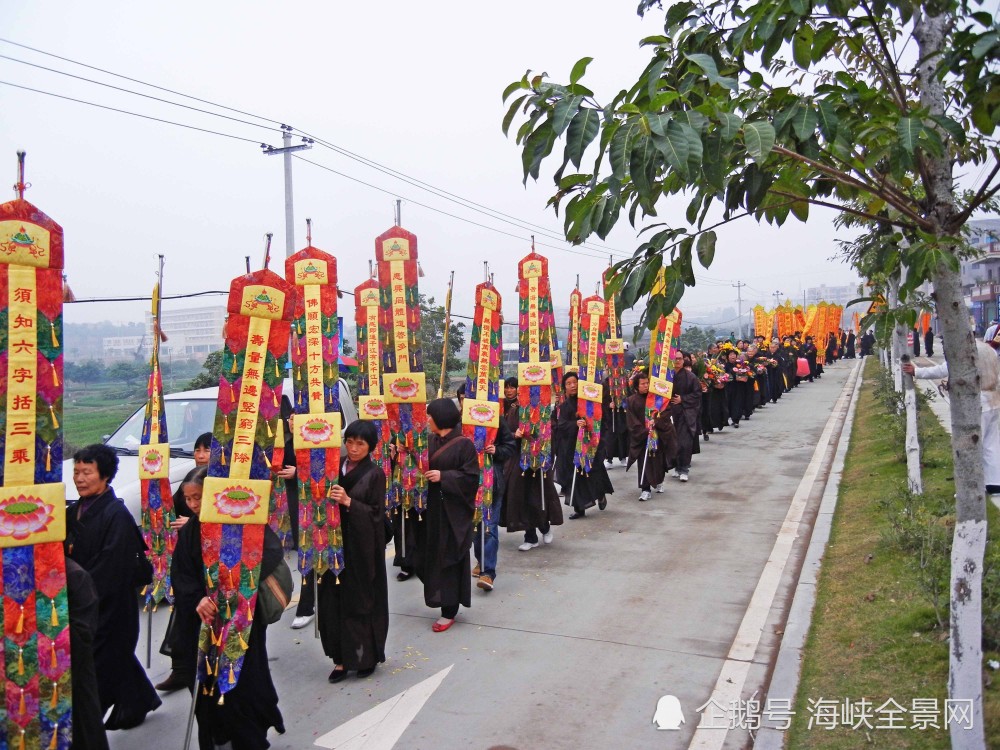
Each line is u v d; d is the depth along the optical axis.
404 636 6.20
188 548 4.42
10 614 3.53
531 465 8.38
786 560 7.67
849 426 16.03
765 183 3.49
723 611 6.37
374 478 5.42
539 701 4.95
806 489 11.01
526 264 8.59
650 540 8.72
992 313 32.53
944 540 6.45
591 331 9.92
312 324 5.89
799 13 3.36
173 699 5.31
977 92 3.33
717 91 3.70
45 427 3.67
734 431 17.78
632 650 5.68
